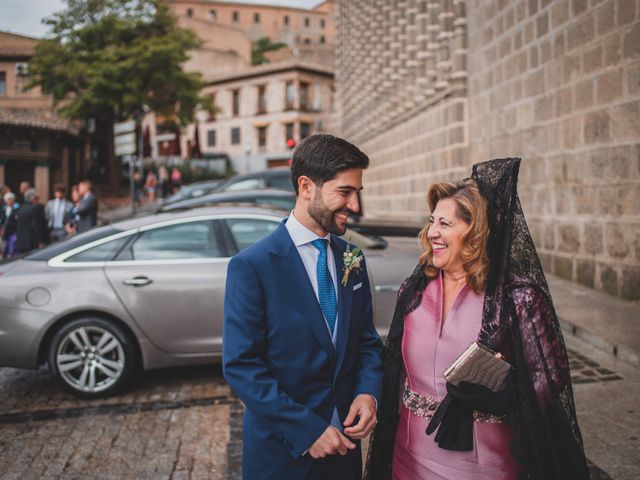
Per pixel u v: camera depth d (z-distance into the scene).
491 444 1.86
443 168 13.27
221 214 5.18
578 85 8.06
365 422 1.88
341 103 29.50
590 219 7.93
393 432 2.10
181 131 45.62
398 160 17.81
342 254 2.03
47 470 3.47
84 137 34.78
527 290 1.85
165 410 4.43
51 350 4.70
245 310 1.84
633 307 6.75
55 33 30.73
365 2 22.69
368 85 22.05
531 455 1.78
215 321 4.87
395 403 2.09
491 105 10.91
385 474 2.14
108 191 34.34
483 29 11.15
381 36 20.17
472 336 1.89
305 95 49.72
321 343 1.88
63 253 4.92
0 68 34.81
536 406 1.79
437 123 13.72
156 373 5.35
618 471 3.24
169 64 31.89
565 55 8.35
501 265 1.88
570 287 8.05
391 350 2.10
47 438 3.94
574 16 8.08
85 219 10.77
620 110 7.20
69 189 34.12
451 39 12.62
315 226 1.95
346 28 27.88
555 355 1.84
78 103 30.20
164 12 32.25
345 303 1.97
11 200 11.93
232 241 5.08
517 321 1.83
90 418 4.30
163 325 4.80
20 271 4.80
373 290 5.14
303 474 1.85
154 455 3.66
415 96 15.54
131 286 4.79
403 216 17.31
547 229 9.05
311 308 1.88
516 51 9.83
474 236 1.88
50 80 31.12
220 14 84.44
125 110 31.08
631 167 7.05
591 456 3.41
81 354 4.74
